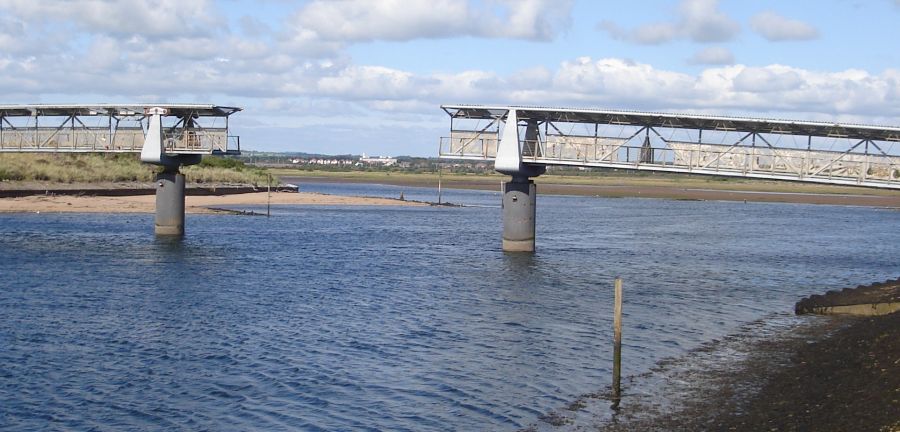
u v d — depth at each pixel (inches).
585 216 4667.8
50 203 3988.7
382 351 1320.1
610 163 2332.7
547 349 1331.2
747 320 1576.0
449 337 1418.6
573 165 2383.1
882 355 1139.9
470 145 2470.5
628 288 1963.6
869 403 911.0
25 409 1026.1
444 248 2824.8
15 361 1230.9
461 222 4092.0
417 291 1892.2
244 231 3262.8
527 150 2455.7
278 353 1305.4
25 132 3026.6
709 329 1488.7
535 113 2394.2
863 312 1599.4
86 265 2208.4
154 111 2775.6
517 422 978.1
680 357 1268.5
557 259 2527.1
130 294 1795.0
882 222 4655.5
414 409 1033.5
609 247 2955.2
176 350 1317.7
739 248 3016.7
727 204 6353.3
